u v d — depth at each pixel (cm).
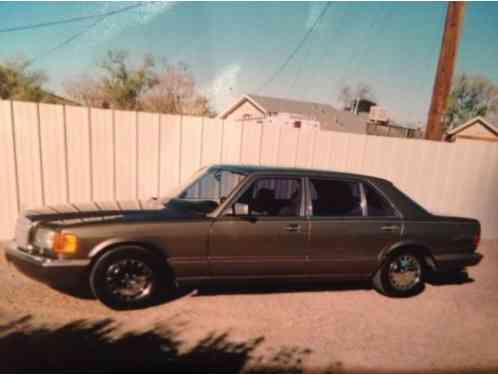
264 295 433
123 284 365
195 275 380
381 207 436
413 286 455
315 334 345
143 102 2356
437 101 789
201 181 460
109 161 598
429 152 783
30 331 315
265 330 347
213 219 377
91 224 350
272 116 2291
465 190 822
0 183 550
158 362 281
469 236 461
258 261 392
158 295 413
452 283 526
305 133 701
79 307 367
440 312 418
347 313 399
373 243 425
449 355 322
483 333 371
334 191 426
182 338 321
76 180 586
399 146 763
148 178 625
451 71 777
